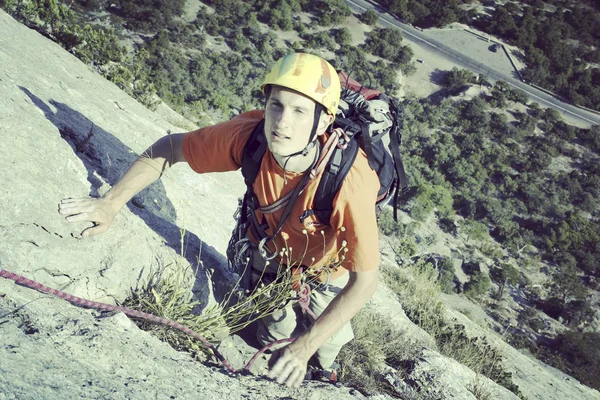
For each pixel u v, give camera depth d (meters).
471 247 75.75
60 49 7.11
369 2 123.88
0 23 5.46
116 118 5.46
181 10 99.56
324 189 2.27
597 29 138.50
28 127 2.73
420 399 3.64
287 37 105.56
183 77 87.62
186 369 2.25
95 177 3.22
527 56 120.81
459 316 7.96
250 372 2.78
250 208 2.62
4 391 1.51
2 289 2.00
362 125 2.36
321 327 2.31
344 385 3.07
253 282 3.00
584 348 57.34
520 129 101.00
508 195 90.44
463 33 122.25
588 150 102.12
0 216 2.26
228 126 2.56
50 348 1.84
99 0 95.94
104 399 1.73
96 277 2.57
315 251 2.62
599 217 91.31
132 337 2.22
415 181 84.81
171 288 2.86
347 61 103.50
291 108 2.12
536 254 81.38
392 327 4.74
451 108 102.81
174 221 3.73
